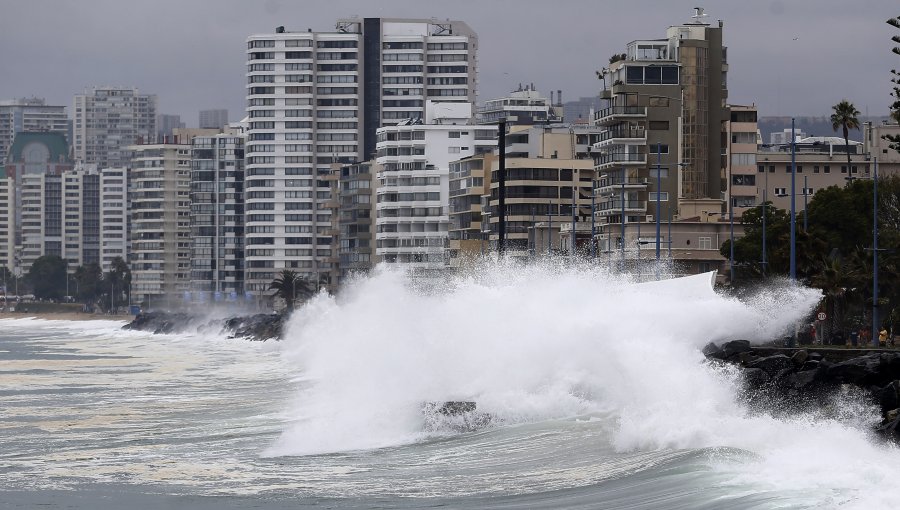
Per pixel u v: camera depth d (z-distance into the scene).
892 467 86.44
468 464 111.88
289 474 110.81
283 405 164.88
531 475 104.75
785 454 94.88
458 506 94.88
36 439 139.50
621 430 113.00
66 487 107.56
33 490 106.50
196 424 149.50
